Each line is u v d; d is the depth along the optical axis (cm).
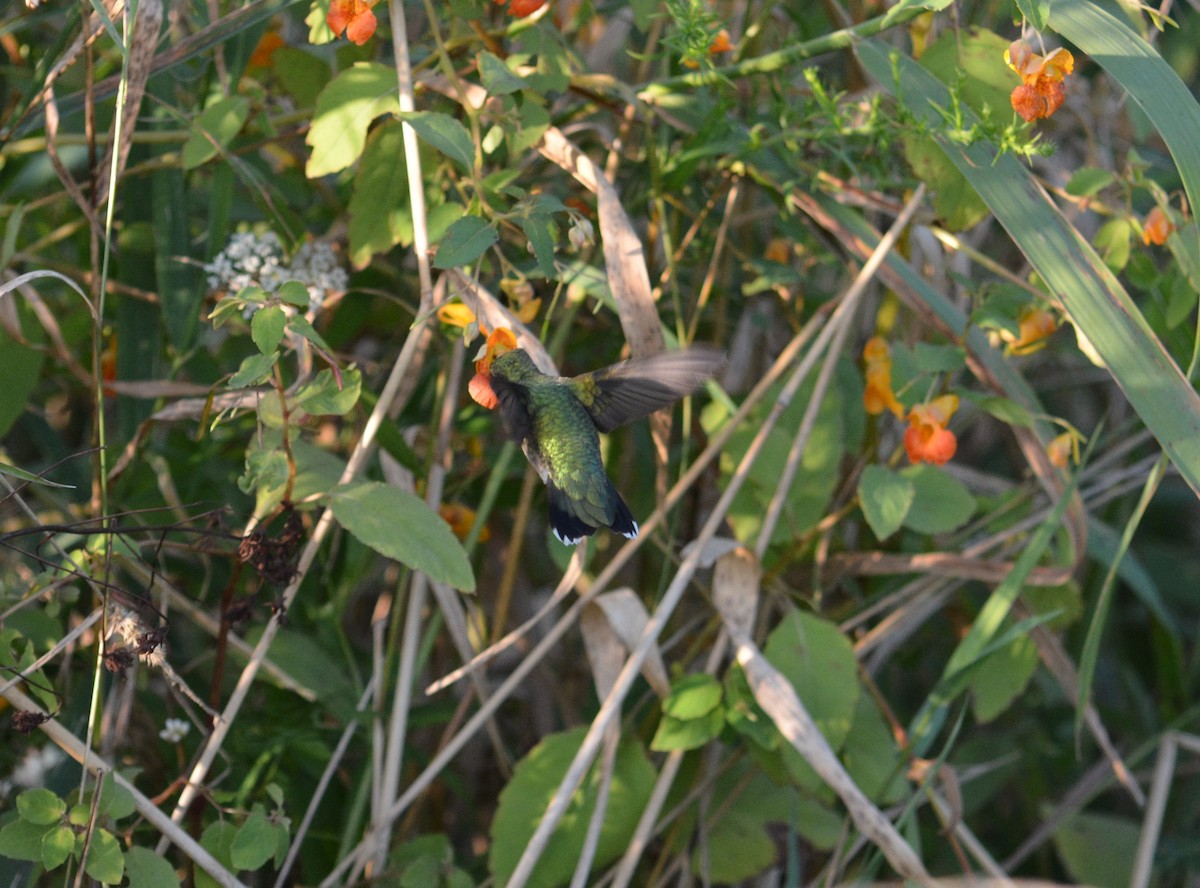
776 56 132
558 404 122
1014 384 136
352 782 140
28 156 140
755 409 139
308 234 135
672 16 130
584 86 136
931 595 143
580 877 130
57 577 128
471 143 124
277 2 130
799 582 143
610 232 128
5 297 133
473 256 121
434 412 137
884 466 136
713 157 138
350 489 125
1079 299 126
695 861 138
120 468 133
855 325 147
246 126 139
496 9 135
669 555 137
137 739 136
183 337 136
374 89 128
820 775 131
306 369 128
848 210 137
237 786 136
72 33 131
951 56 132
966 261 147
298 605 142
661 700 135
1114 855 147
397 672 139
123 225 138
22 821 121
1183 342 138
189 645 145
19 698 123
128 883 129
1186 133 123
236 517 142
